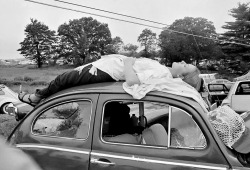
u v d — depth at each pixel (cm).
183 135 259
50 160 294
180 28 10738
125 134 290
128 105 294
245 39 7112
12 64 14275
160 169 250
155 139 269
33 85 6669
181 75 344
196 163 242
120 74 314
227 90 962
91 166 275
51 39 13938
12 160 118
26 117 326
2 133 677
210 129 246
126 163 262
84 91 302
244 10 8144
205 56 9669
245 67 7581
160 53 11331
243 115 312
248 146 244
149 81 288
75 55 13325
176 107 264
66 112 308
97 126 284
